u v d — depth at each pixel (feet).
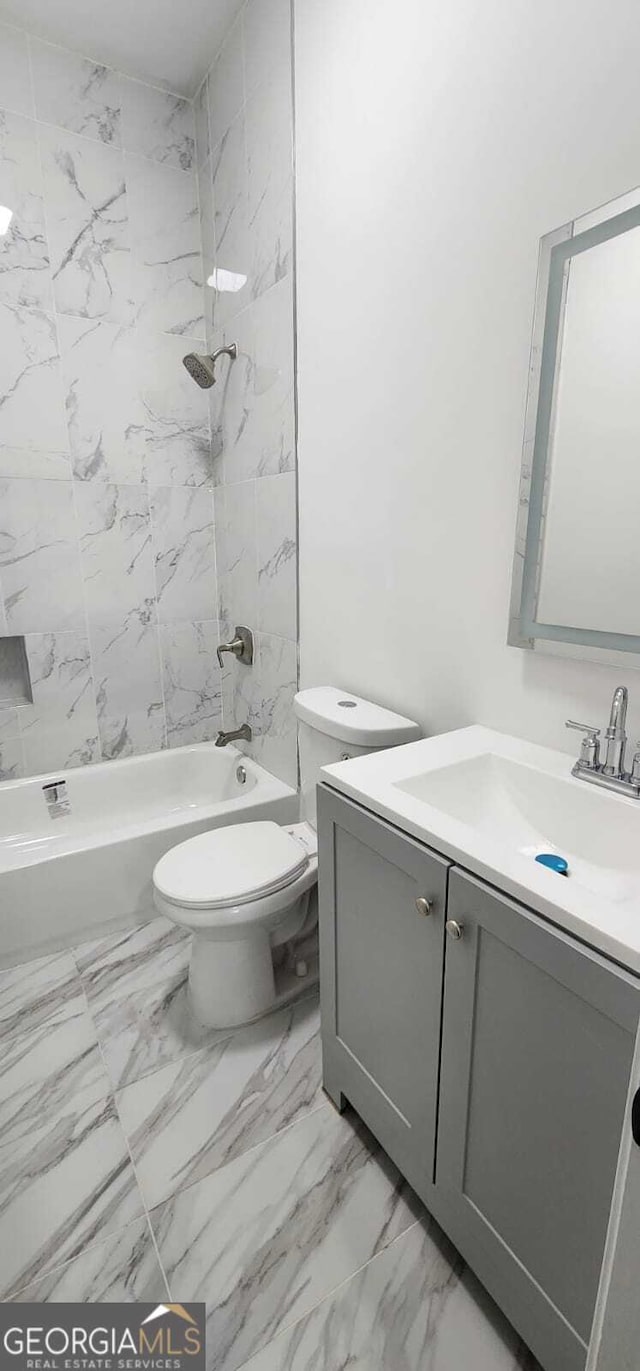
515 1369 3.01
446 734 4.17
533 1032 2.51
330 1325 3.18
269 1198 3.81
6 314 6.44
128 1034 5.12
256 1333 3.15
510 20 3.34
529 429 3.56
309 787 5.78
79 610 7.55
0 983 5.70
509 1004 2.61
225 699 8.86
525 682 3.95
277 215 5.73
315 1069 4.78
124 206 6.89
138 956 6.11
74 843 6.20
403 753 3.85
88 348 6.98
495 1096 2.79
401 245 4.34
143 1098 4.51
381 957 3.50
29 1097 4.51
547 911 2.34
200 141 7.10
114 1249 3.52
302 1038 5.09
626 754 3.40
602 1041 2.19
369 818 3.33
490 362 3.82
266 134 5.70
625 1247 1.34
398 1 4.02
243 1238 3.59
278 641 7.04
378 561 5.11
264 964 5.23
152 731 8.46
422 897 3.01
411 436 4.54
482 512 4.05
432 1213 3.43
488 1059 2.79
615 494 3.24
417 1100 3.38
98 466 7.31
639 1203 1.29
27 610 7.20
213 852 5.23
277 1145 4.16
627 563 3.23
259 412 6.63
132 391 7.36
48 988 5.65
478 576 4.16
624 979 2.05
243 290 6.57
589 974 2.17
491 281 3.72
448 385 4.15
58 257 6.61
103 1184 3.89
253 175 6.04
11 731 7.42
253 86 5.79
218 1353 3.07
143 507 7.74
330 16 4.65
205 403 7.91
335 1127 4.29
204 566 8.40
